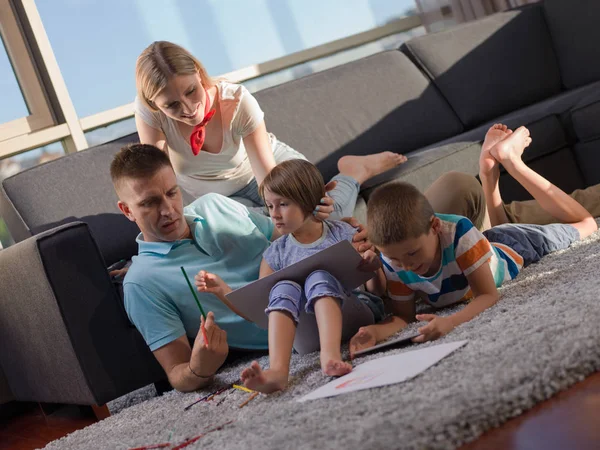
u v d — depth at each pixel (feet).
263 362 5.98
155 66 6.53
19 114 9.79
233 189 7.81
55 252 6.15
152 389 7.41
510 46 10.96
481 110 10.57
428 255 5.10
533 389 3.25
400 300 5.58
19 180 7.79
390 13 12.52
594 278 4.76
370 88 10.09
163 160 6.13
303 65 11.82
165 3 10.70
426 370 3.86
